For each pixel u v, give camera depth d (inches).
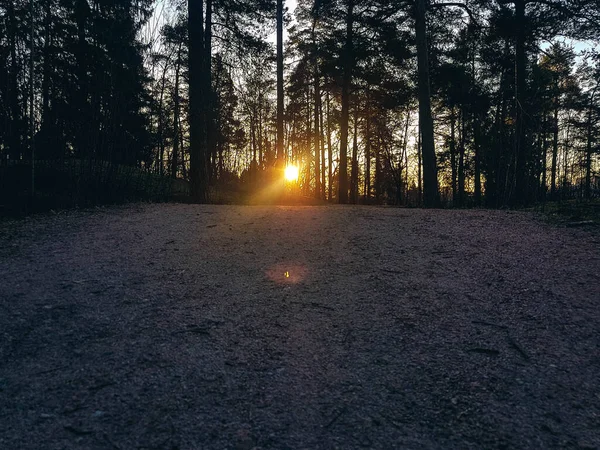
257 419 93.1
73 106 426.0
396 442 85.9
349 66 759.1
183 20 538.0
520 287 163.3
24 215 311.9
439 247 218.7
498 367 112.5
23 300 155.9
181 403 98.6
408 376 109.5
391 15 543.2
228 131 861.2
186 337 129.6
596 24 490.3
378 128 1083.9
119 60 469.4
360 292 163.9
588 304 147.0
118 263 198.4
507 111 780.6
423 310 147.1
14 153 414.9
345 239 239.5
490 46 625.0
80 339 128.3
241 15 566.3
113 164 407.5
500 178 531.2
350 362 116.5
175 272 186.9
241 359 117.9
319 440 86.5
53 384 106.3
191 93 478.6
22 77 390.6
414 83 859.4
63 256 209.2
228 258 207.0
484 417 93.3
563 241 219.8
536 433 88.0
